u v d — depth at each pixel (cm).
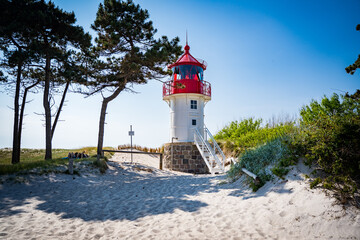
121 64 1551
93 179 1041
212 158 1562
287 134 775
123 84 1588
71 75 1319
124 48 1550
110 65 1617
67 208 601
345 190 464
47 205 623
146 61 1450
